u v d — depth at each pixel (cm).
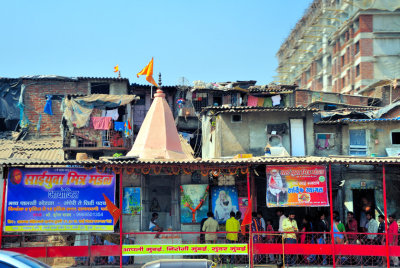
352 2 5862
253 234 2119
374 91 4944
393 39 5694
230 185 2286
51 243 2220
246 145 2947
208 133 3278
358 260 2106
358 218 2647
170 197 2336
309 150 2942
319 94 4569
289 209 2581
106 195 2033
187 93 3981
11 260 1157
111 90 3916
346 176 2642
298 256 2116
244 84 4178
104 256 2078
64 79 3869
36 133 3800
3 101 3922
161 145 2520
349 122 2964
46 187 2017
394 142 2981
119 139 3394
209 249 1970
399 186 2638
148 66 2684
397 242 2088
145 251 1966
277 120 2972
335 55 6425
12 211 1998
